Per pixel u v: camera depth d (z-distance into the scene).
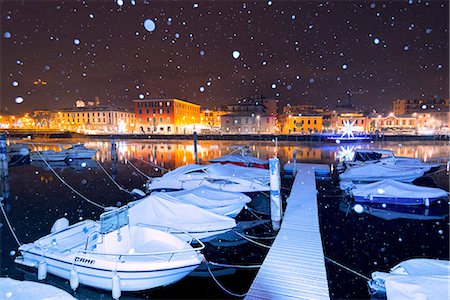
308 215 10.41
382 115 71.19
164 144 43.50
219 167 15.43
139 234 7.37
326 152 31.23
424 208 11.55
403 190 11.94
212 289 6.53
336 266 7.24
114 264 6.16
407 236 9.05
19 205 12.69
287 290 5.94
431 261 5.75
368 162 18.44
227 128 64.25
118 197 13.97
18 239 9.12
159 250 6.91
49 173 20.22
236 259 7.84
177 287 6.58
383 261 7.49
